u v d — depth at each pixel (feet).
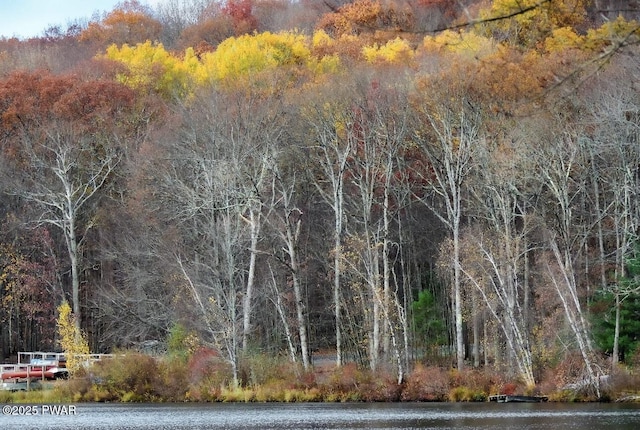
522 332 226.99
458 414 179.52
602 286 247.70
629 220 256.32
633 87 214.90
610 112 225.56
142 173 284.82
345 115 274.36
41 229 297.33
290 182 289.33
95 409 199.41
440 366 249.55
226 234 237.45
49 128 299.17
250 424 166.09
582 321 214.69
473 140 243.19
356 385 222.07
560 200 230.48
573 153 229.04
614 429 150.41
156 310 285.02
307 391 220.23
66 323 240.73
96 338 297.12
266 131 264.31
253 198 243.60
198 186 266.98
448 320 297.12
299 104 285.64
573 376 213.25
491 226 262.67
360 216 298.15
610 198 274.36
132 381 222.28
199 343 256.32
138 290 275.80
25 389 230.68
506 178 237.25
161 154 284.00
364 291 273.33
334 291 281.13
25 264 290.15
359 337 261.44
